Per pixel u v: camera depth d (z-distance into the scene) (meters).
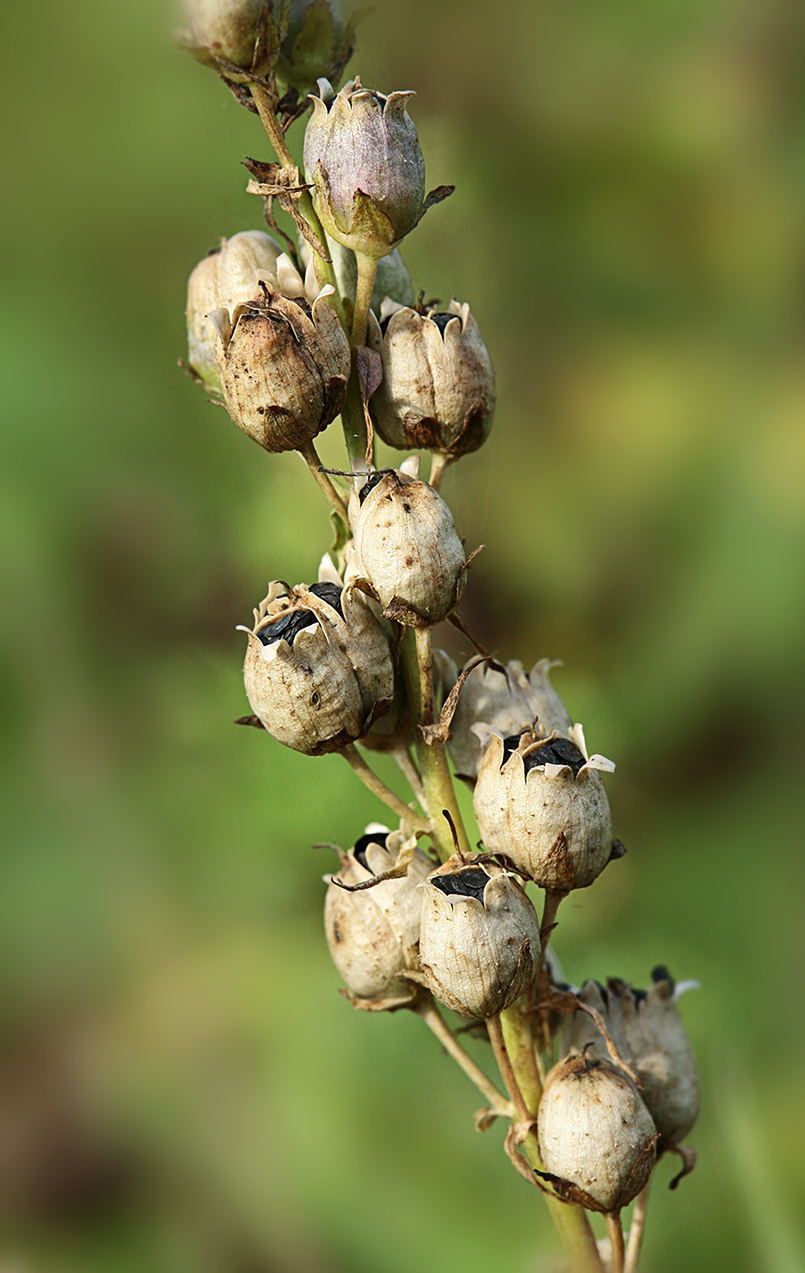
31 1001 0.32
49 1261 0.30
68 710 0.35
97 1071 0.32
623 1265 0.26
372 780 0.26
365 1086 0.30
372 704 0.26
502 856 0.26
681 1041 0.26
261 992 0.32
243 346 0.25
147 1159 0.31
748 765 0.35
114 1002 0.32
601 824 0.26
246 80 0.26
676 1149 0.26
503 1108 0.26
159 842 0.34
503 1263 0.28
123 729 0.35
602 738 0.36
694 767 0.35
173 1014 0.32
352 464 0.26
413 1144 0.29
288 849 0.34
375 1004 0.26
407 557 0.25
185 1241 0.30
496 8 0.36
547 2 0.36
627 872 0.34
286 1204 0.29
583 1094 0.25
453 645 0.36
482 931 0.25
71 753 0.35
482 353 0.26
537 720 0.26
